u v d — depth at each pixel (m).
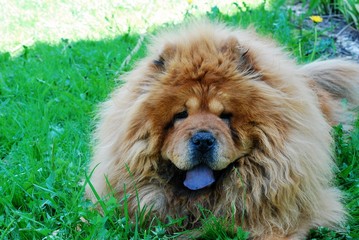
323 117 1.65
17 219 1.53
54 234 1.47
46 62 2.36
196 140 1.40
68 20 2.93
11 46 2.60
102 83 2.17
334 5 2.58
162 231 1.45
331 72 1.96
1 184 1.62
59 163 1.70
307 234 1.48
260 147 1.45
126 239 1.44
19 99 2.13
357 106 1.99
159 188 1.50
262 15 2.57
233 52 1.46
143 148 1.46
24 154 1.77
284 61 1.59
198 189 1.49
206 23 1.61
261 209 1.47
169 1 3.02
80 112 2.02
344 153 1.76
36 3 3.21
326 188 1.57
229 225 1.47
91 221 1.44
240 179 1.45
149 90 1.46
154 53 1.55
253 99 1.43
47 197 1.55
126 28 2.73
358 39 2.38
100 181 1.53
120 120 1.51
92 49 2.47
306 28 2.53
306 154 1.46
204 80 1.43
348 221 1.53
